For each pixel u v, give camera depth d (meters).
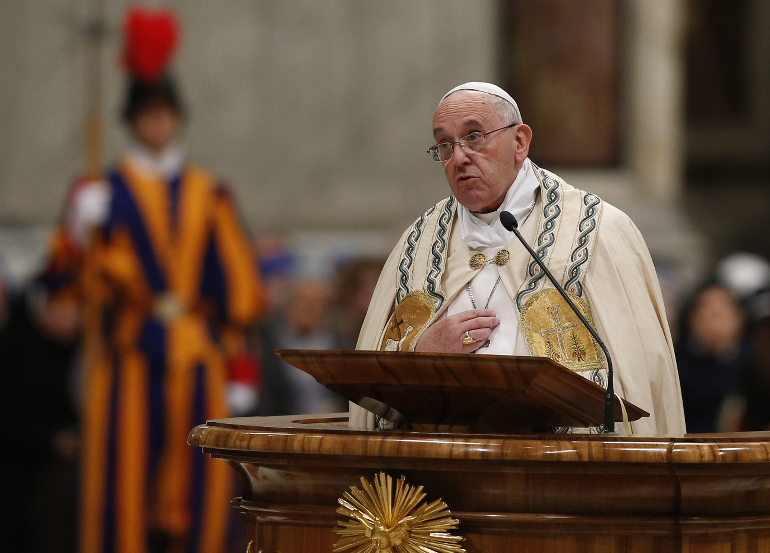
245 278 22.45
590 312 11.48
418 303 12.21
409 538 8.70
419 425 9.96
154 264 21.86
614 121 45.56
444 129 11.85
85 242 22.05
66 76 40.81
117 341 21.67
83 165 40.78
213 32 42.31
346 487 9.08
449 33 43.16
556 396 9.22
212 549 21.69
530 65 45.50
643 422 10.96
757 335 21.66
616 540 8.64
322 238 42.00
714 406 23.23
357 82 43.00
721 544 8.84
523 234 12.07
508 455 8.37
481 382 8.90
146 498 21.42
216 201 22.53
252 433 9.13
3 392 26.00
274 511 9.38
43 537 25.83
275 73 42.62
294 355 9.27
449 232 12.56
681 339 23.66
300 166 42.53
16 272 38.44
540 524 8.62
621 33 45.44
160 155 22.64
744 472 8.57
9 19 41.00
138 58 22.44
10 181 40.81
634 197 45.28
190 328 21.83
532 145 45.53
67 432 26.09
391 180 42.84
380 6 43.09
